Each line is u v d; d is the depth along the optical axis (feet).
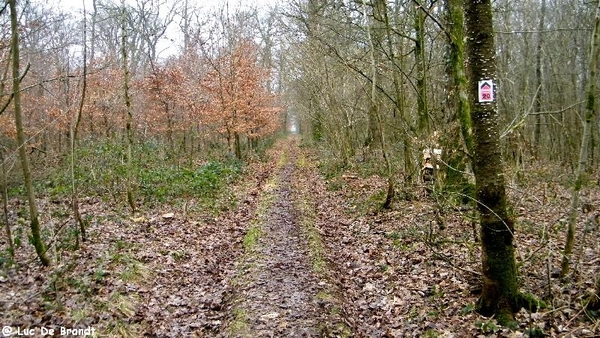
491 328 16.80
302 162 93.09
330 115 71.77
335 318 20.10
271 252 30.35
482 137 17.30
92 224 34.19
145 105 82.17
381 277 24.91
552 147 65.41
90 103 66.95
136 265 25.12
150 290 23.35
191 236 34.27
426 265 24.80
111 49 83.76
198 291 24.43
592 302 17.35
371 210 39.78
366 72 49.60
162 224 36.47
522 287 19.62
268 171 79.05
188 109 78.33
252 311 20.98
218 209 43.91
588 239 25.41
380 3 40.14
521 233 27.76
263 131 103.60
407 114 43.75
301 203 47.52
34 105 63.26
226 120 81.92
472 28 17.28
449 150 34.78
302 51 69.56
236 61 81.20
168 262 27.66
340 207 44.39
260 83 97.50
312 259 28.45
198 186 49.57
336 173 62.95
